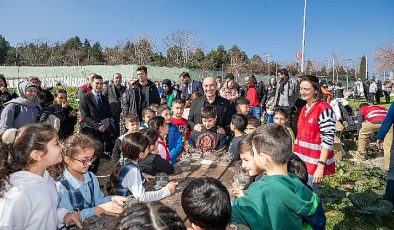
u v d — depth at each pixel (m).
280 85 9.05
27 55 54.50
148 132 3.81
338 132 9.75
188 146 5.45
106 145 6.49
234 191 2.93
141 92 7.33
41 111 4.88
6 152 2.22
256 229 2.09
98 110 6.25
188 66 44.56
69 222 2.44
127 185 3.05
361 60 52.59
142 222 1.29
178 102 6.14
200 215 1.75
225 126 5.86
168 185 3.12
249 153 2.72
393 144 5.11
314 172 3.91
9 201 2.09
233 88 9.85
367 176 6.58
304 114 4.08
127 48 51.03
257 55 52.09
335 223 4.65
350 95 29.42
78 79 35.16
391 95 32.19
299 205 2.11
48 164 2.37
